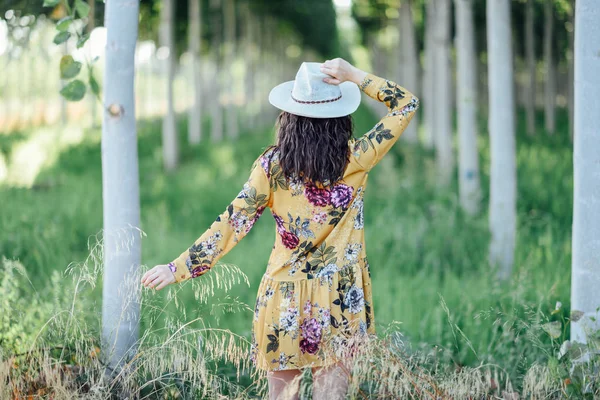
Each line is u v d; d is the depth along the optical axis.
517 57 19.17
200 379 2.65
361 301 2.49
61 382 2.67
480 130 17.44
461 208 7.66
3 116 25.08
